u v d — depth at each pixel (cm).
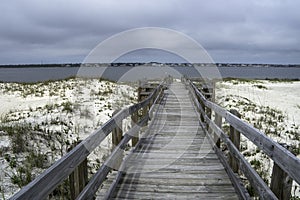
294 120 965
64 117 834
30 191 131
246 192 289
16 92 1530
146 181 357
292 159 165
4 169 425
